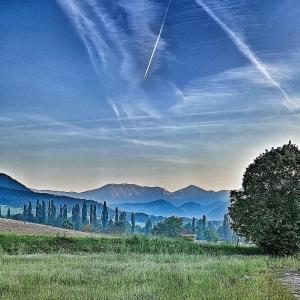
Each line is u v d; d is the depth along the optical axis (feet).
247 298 55.26
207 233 552.00
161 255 129.90
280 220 148.87
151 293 59.41
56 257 114.62
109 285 65.92
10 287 63.46
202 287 63.93
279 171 152.56
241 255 143.23
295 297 61.26
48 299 54.90
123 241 158.81
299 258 129.90
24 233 172.24
